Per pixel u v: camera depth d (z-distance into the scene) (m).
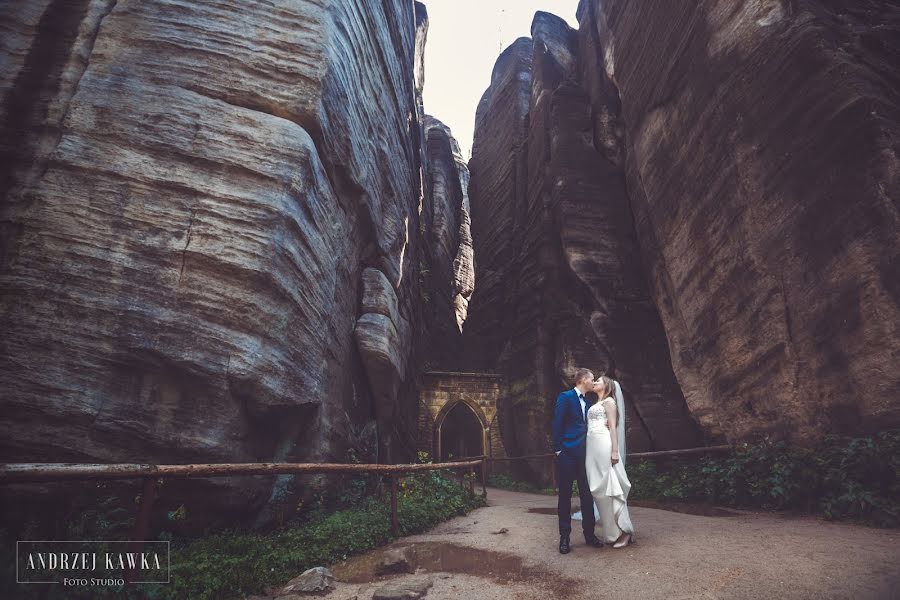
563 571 3.96
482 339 24.20
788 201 8.37
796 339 8.12
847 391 7.11
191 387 5.93
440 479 9.16
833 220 7.45
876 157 6.87
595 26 20.66
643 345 14.66
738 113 9.73
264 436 6.80
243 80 7.45
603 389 4.86
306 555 4.69
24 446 5.12
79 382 5.44
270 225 6.81
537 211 20.05
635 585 3.45
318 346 8.02
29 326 5.47
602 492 4.53
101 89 6.64
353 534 5.41
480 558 4.70
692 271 11.30
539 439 16.58
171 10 7.42
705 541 4.55
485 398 20.80
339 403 9.46
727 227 10.00
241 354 6.25
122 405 5.55
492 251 26.92
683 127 11.81
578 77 22.59
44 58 6.68
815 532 4.86
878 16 8.62
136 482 5.29
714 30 10.66
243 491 6.04
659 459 12.42
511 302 21.48
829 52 7.92
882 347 6.59
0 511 4.71
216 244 6.44
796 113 8.32
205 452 5.80
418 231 21.67
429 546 5.38
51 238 5.84
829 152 7.60
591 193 17.28
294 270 7.29
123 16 7.15
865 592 3.00
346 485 8.63
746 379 9.39
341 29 9.16
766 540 4.49
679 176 11.97
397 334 12.91
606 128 18.25
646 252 14.52
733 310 9.80
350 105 9.78
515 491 15.55
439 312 26.56
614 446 4.60
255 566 4.15
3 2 6.73
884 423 6.54
